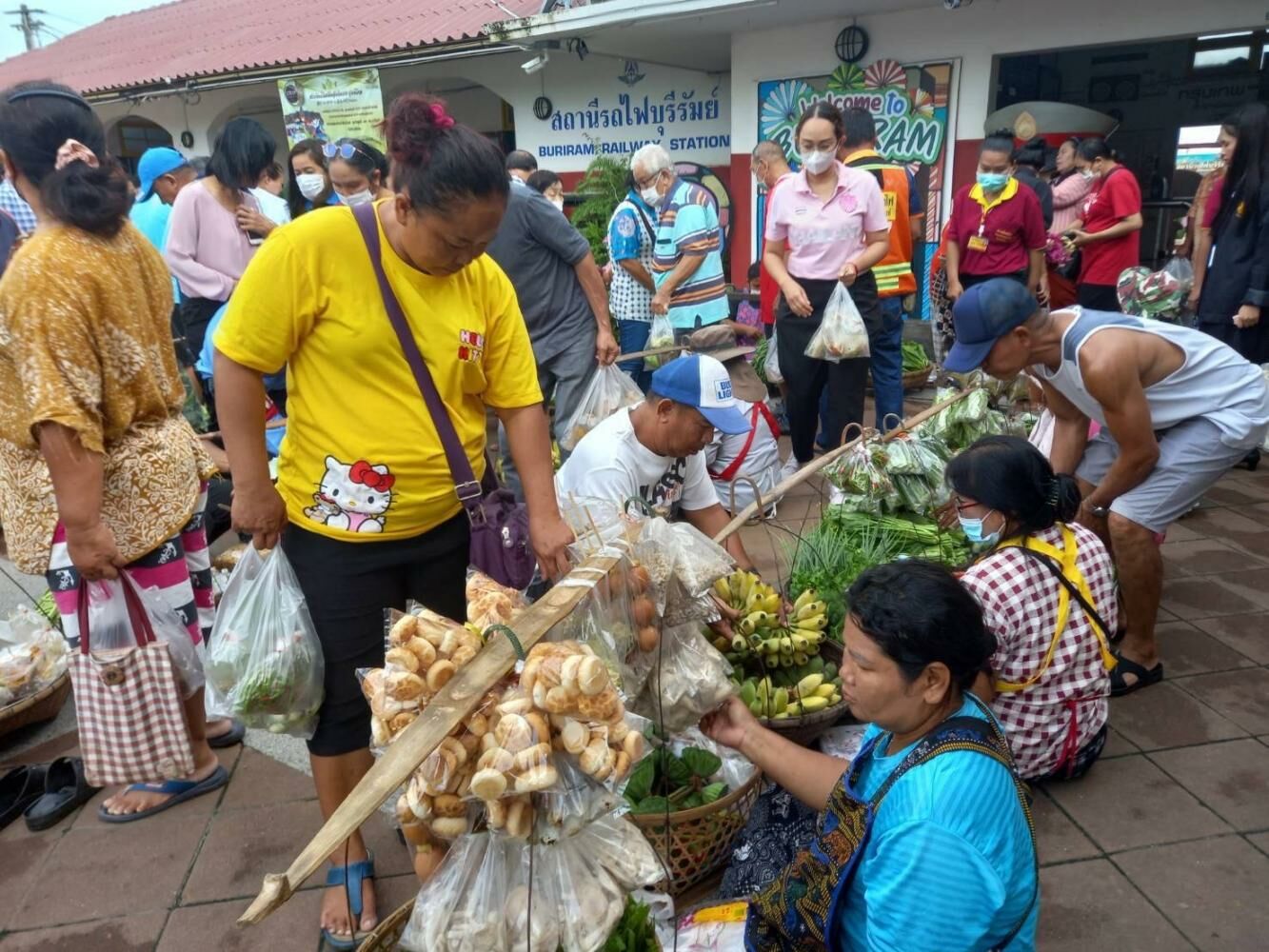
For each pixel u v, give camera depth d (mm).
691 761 2498
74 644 2723
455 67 11055
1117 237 6500
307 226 2008
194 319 5145
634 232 5891
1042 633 2664
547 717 1510
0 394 2520
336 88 10266
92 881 2709
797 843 2283
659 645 2074
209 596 3193
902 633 1569
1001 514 2676
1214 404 3182
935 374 7289
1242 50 9836
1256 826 2734
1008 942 1607
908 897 1534
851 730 2928
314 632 2256
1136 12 6742
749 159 8797
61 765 3119
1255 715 3264
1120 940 2359
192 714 3045
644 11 7336
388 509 2201
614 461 2816
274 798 3055
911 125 7891
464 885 1659
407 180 1849
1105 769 3014
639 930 1954
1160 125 10562
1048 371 3326
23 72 18266
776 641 2914
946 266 6785
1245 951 2312
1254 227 5227
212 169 5078
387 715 1533
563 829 1521
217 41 13977
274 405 4594
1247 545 4605
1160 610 3988
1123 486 3281
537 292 4523
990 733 1631
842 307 4988
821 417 6016
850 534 3846
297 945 2459
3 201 5137
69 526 2461
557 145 10609
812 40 8141
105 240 2514
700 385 2670
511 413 2350
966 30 7418
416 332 2094
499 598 1809
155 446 2742
